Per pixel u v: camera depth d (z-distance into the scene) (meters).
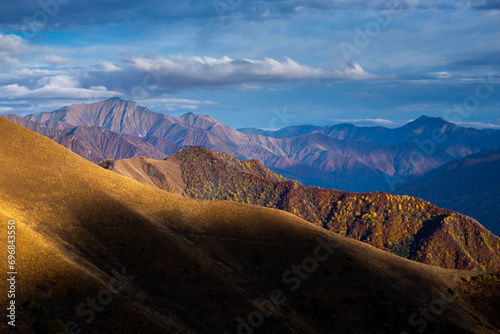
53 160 107.94
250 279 85.81
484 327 90.06
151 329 61.50
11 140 108.12
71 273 65.50
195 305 72.50
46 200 89.81
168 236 90.44
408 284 96.81
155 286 75.25
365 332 79.00
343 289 88.19
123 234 86.50
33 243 68.50
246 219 109.12
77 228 83.25
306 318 78.12
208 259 88.00
